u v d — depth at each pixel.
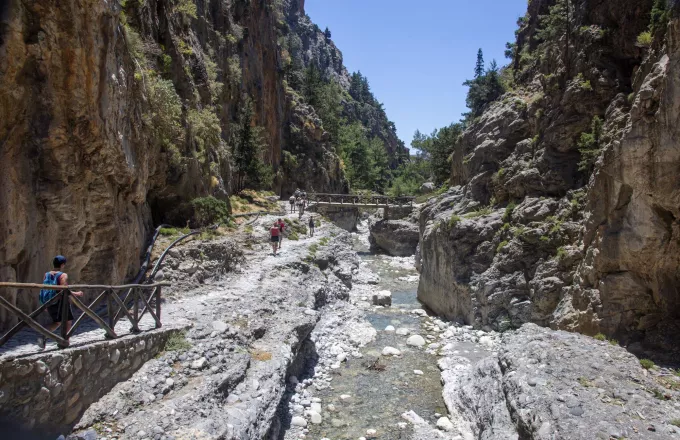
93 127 10.01
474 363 15.05
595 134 16.50
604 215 13.43
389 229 40.97
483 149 24.39
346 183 72.56
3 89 7.86
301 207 35.12
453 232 20.88
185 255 16.09
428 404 12.80
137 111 13.50
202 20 34.53
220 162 30.45
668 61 10.39
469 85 37.06
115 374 8.19
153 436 7.21
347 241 35.22
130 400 7.96
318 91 72.50
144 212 17.20
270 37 54.28
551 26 22.02
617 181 12.17
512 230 18.73
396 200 43.97
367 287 27.77
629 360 10.09
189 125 22.06
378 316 21.69
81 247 10.55
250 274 18.80
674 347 11.05
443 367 14.97
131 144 12.96
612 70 17.12
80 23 9.23
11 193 8.19
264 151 44.78
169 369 9.29
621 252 12.19
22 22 8.11
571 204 16.94
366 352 16.72
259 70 49.41
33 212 8.91
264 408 9.70
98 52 9.90
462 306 20.08
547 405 8.27
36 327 6.54
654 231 11.34
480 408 10.83
